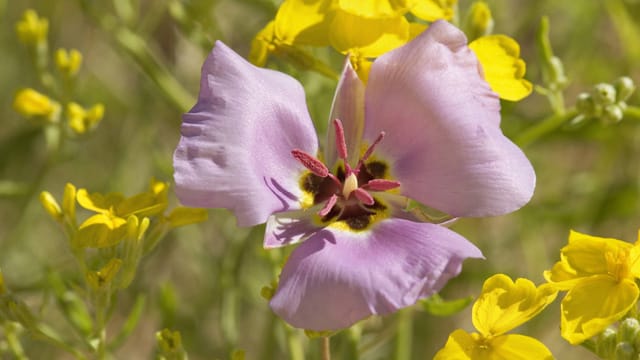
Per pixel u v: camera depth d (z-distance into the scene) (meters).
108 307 0.34
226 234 0.44
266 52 0.33
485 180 0.30
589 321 0.30
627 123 0.44
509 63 0.33
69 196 0.33
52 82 0.41
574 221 0.45
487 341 0.30
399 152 0.31
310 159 0.31
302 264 0.29
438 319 0.46
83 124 0.41
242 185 0.29
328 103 0.42
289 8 0.33
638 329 0.31
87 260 0.37
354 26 0.32
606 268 0.31
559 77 0.37
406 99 0.31
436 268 0.29
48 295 0.36
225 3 0.46
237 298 0.41
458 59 0.31
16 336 0.36
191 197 0.29
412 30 0.33
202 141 0.29
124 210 0.33
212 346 0.45
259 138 0.30
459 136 0.31
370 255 0.30
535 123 0.41
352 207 0.31
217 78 0.30
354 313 0.29
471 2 0.44
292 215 0.31
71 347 0.34
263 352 0.43
